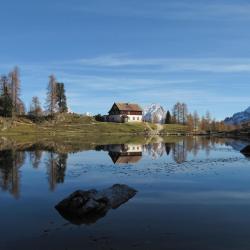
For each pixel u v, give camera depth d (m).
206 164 49.91
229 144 95.25
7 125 143.88
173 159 56.75
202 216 23.27
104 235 19.80
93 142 101.00
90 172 42.47
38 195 29.72
